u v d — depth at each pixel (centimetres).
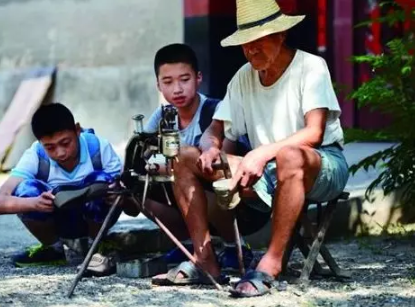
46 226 1033
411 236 1235
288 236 866
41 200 971
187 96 976
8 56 2469
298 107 905
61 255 1062
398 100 1157
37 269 1021
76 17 2345
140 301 845
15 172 1016
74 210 1015
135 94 2242
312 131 880
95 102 2312
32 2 2422
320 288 885
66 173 1017
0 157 2262
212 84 2105
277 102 912
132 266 957
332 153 907
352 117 2105
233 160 904
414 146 1158
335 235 1249
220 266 971
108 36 2289
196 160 894
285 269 916
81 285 921
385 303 825
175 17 2166
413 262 1035
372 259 1061
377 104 1181
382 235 1265
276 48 893
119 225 1132
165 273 955
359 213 1279
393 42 1169
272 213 880
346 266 1011
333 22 2253
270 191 902
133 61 2245
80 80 2338
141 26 2228
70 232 1030
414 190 1209
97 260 971
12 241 1223
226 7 2114
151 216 909
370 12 2112
